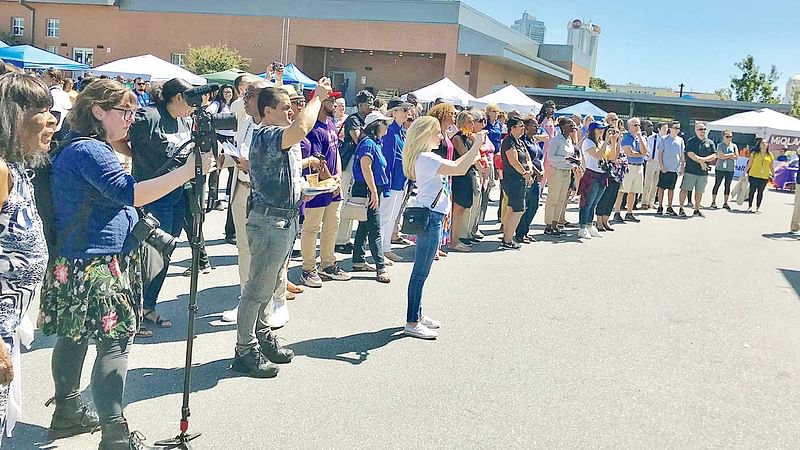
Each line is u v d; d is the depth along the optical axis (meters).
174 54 37.69
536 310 6.57
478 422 4.07
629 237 11.41
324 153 6.56
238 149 5.34
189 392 3.89
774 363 5.50
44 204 3.08
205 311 5.82
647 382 4.90
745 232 13.10
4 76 2.67
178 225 5.43
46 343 4.88
